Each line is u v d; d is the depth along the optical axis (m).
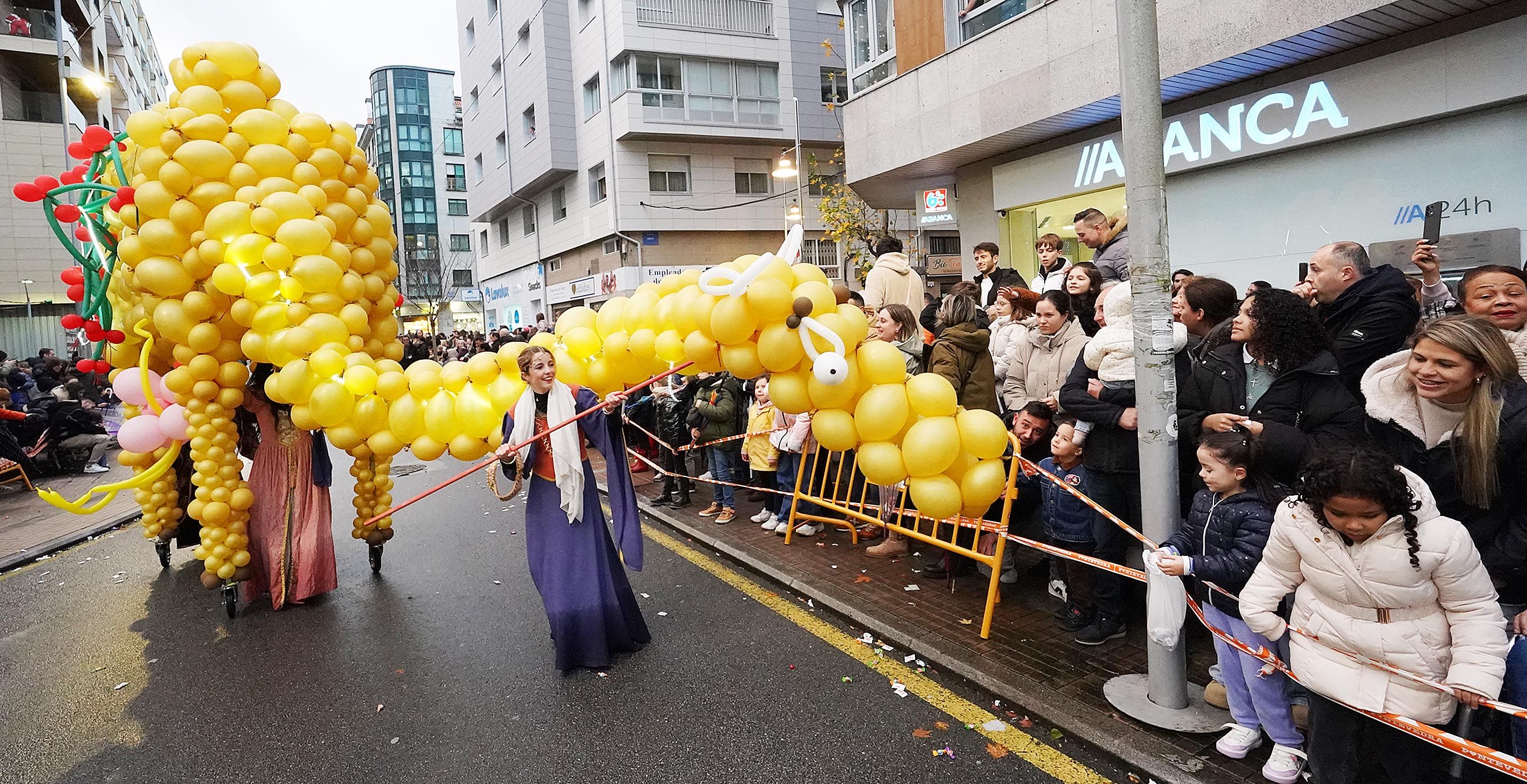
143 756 3.28
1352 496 2.07
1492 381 2.33
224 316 4.55
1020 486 4.42
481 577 5.47
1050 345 4.52
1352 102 6.74
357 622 4.72
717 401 6.45
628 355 3.90
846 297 3.61
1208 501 2.80
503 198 29.89
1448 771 2.17
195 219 4.29
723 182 23.89
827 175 25.19
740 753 3.05
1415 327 3.23
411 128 55.94
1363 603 2.19
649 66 22.39
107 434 11.16
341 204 4.64
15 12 20.83
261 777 3.08
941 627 4.03
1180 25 7.19
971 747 3.00
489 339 21.83
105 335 4.97
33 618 5.11
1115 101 7.90
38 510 8.40
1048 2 8.34
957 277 19.78
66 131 20.20
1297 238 7.38
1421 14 6.00
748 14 23.34
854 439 3.26
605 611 3.93
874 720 3.24
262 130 4.37
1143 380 2.94
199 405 4.62
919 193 12.21
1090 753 2.93
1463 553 2.06
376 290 4.85
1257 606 2.40
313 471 5.07
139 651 4.42
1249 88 7.52
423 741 3.29
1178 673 3.00
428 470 10.26
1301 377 3.02
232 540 4.76
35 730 3.54
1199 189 8.14
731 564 5.50
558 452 3.80
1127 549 3.89
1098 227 5.93
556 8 24.75
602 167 23.94
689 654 3.99
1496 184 6.11
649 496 7.68
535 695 3.64
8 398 9.45
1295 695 2.84
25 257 21.55
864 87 12.23
